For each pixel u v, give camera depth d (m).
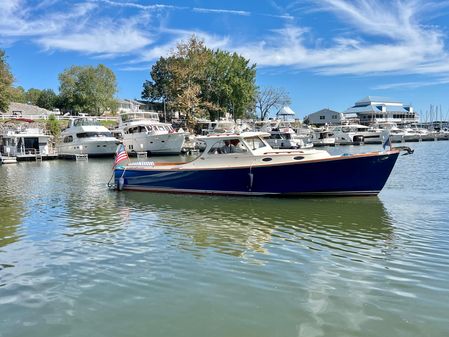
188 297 6.61
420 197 13.92
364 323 5.66
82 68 80.62
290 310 6.08
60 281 7.39
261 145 15.12
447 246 8.63
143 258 8.48
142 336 5.52
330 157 13.70
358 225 10.55
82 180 22.78
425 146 49.28
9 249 9.35
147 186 16.95
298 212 12.18
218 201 14.27
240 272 7.57
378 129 69.94
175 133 43.19
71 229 11.09
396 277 7.11
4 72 55.22
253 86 77.75
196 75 67.81
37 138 43.38
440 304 6.11
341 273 7.38
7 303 6.54
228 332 5.56
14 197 16.80
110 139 43.59
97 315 6.11
